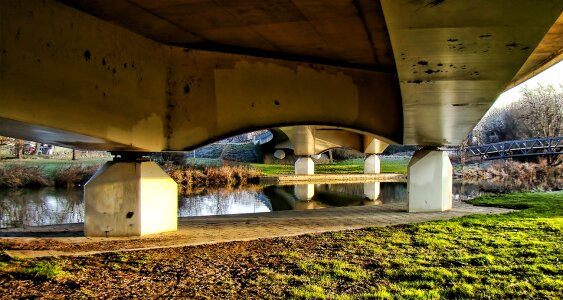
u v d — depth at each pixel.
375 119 11.93
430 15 4.82
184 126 10.37
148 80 9.61
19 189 31.97
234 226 12.76
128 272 7.03
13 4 6.24
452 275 6.71
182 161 50.84
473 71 7.20
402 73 7.40
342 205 25.75
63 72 7.23
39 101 6.76
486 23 5.05
